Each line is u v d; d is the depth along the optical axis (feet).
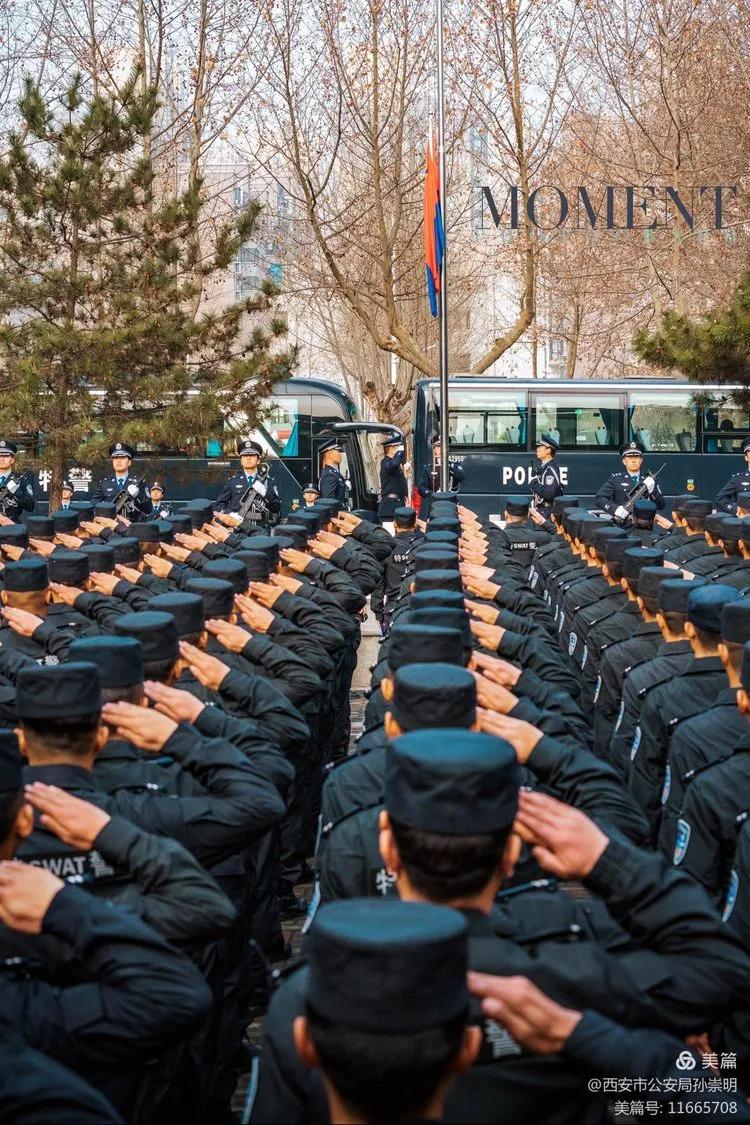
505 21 96.32
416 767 9.33
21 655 21.67
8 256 64.75
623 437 87.97
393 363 151.84
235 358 67.56
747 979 9.70
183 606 20.21
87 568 30.22
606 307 130.31
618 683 26.78
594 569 36.94
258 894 21.61
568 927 10.62
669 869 10.00
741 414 87.40
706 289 112.78
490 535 48.88
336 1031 7.43
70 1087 8.52
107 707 13.50
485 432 88.84
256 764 14.82
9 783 10.44
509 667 16.37
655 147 95.96
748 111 98.37
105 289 64.95
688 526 48.24
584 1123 9.17
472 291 132.36
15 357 63.62
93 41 93.56
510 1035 8.86
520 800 9.89
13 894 9.83
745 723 17.93
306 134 101.04
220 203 110.32
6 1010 9.66
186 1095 14.98
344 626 27.66
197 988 9.96
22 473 64.85
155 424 63.26
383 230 99.76
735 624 18.02
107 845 11.05
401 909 7.90
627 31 95.96
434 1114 7.60
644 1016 9.48
